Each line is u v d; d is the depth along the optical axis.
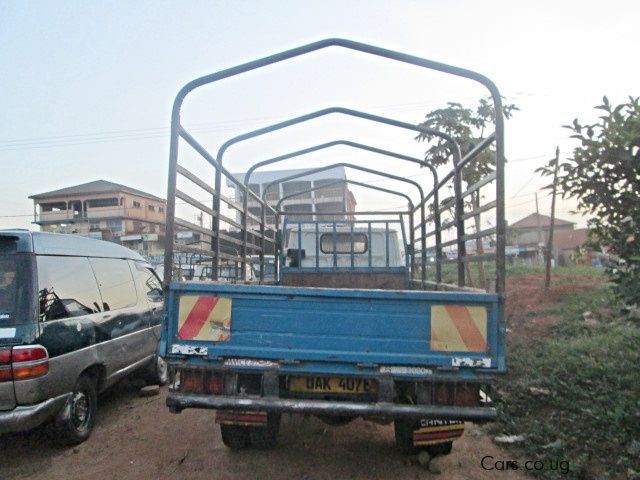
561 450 4.34
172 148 4.16
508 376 6.34
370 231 7.77
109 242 6.57
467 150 9.13
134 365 6.40
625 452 4.14
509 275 16.42
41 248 4.81
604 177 4.50
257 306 3.78
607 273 4.70
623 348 6.42
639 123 4.12
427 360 3.65
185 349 3.76
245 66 4.25
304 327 3.74
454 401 3.66
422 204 7.27
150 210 51.94
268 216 8.59
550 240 11.77
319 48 4.23
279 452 4.64
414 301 3.70
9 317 4.35
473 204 7.38
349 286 7.62
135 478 4.16
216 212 5.37
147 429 5.42
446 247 6.15
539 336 8.20
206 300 3.81
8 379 4.21
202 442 4.96
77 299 5.22
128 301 6.47
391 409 3.59
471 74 4.04
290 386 3.84
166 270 4.00
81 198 48.97
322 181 14.29
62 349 4.68
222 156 5.63
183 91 4.24
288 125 5.67
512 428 5.03
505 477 4.12
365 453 4.62
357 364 3.67
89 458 4.62
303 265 8.02
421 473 4.20
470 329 3.68
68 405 4.78
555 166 4.78
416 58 4.13
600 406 4.90
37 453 4.75
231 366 3.74
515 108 9.90
